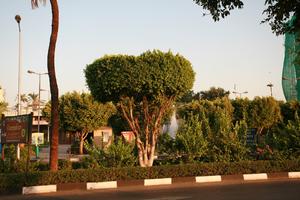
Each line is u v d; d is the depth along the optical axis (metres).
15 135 13.20
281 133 17.16
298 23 5.93
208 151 15.65
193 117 16.94
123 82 13.80
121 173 12.81
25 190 11.30
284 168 14.58
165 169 13.38
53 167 12.82
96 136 33.88
